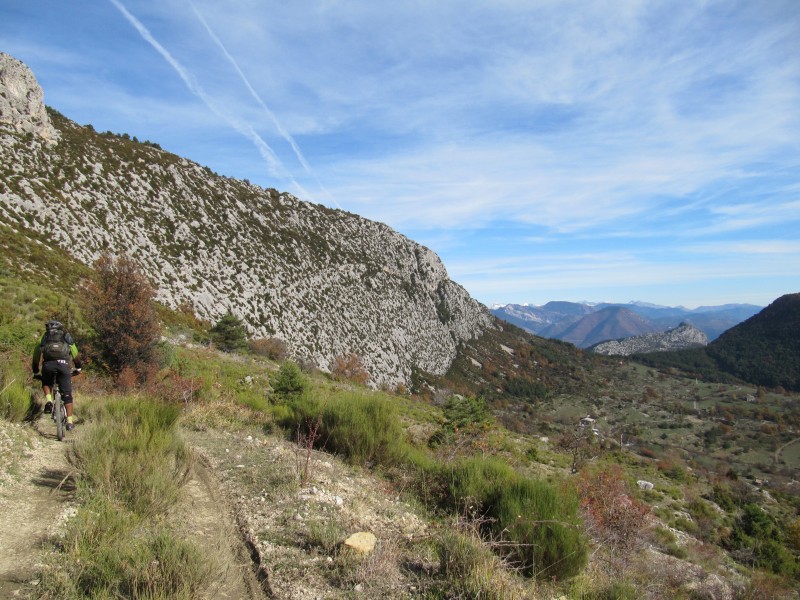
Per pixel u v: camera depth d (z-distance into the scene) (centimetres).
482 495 620
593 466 2773
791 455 10031
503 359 16738
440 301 16250
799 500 4662
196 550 323
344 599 325
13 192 4241
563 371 17950
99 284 1458
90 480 434
